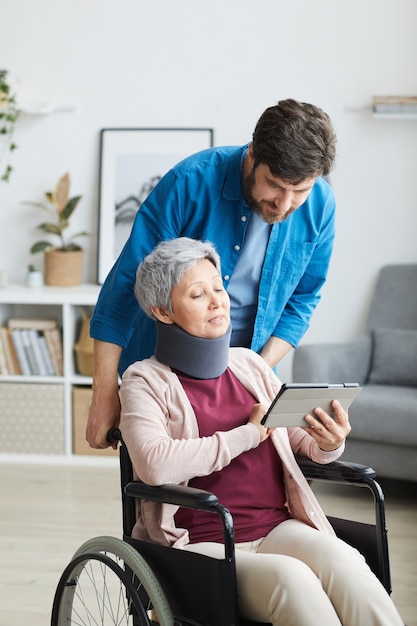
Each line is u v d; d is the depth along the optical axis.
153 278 2.21
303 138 2.13
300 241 2.57
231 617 1.94
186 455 2.06
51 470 4.84
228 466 2.18
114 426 2.43
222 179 2.43
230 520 1.94
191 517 2.17
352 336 5.18
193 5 5.11
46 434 4.98
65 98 5.21
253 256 2.52
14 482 4.62
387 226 5.12
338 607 1.99
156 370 2.21
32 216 5.29
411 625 2.96
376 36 5.04
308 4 5.05
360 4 5.04
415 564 3.50
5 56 5.22
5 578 3.41
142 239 2.46
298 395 2.06
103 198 5.18
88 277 5.29
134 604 2.05
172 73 5.14
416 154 5.08
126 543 2.14
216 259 2.26
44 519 4.06
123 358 2.63
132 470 2.23
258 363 2.33
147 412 2.13
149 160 5.16
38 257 5.30
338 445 2.20
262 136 2.17
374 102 4.92
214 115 5.14
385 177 5.10
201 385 2.22
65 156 5.23
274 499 2.23
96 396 2.44
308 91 5.10
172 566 2.07
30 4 5.18
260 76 5.11
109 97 5.19
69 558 3.60
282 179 2.17
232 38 5.11
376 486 2.21
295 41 5.07
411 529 3.89
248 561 2.02
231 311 2.59
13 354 5.01
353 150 5.11
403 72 5.04
